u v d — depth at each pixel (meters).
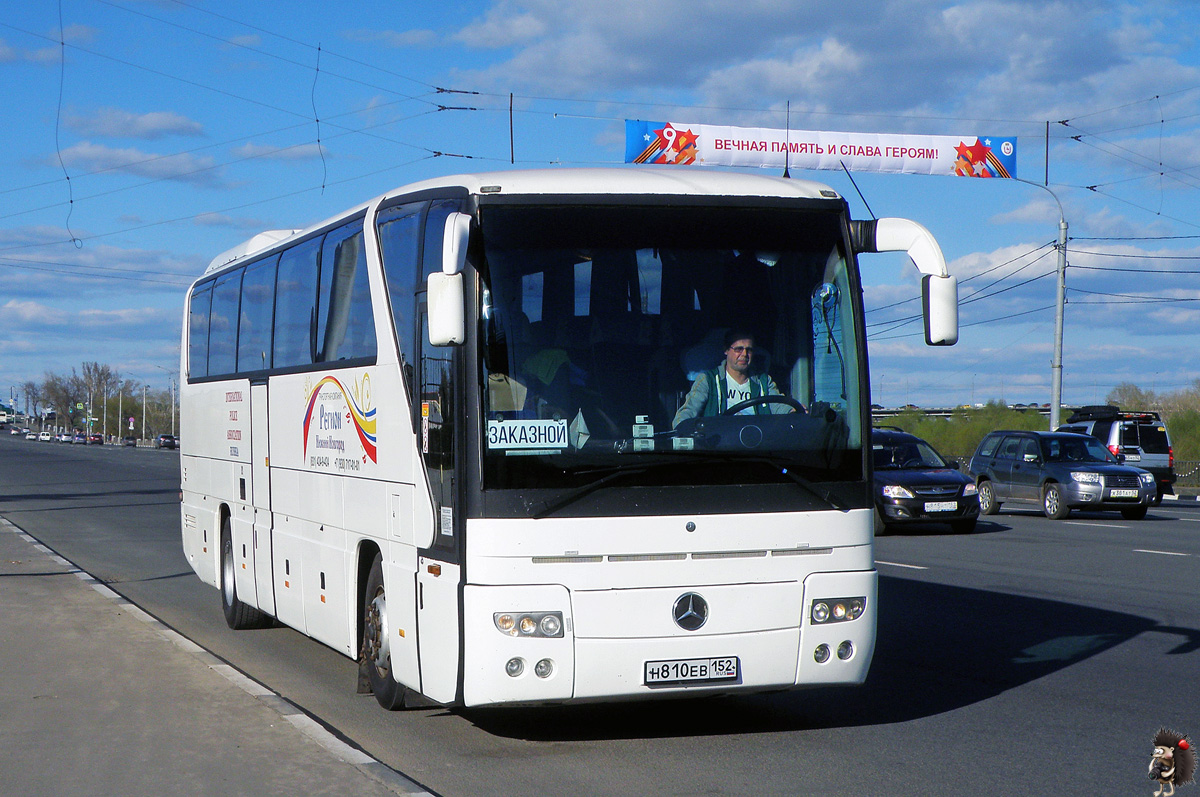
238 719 7.34
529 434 6.55
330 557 8.95
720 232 7.00
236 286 11.99
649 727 7.62
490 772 6.59
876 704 8.25
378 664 8.10
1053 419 37.75
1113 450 33.47
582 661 6.50
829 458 6.95
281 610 10.25
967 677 9.12
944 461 23.27
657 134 37.97
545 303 6.70
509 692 6.46
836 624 6.89
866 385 7.12
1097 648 10.26
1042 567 16.20
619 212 6.89
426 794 5.80
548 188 6.86
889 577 15.15
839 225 7.22
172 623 12.35
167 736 6.94
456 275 6.44
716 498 6.70
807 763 6.72
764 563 6.77
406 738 7.39
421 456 7.18
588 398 6.64
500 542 6.46
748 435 6.80
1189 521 25.34
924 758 6.81
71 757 6.52
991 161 39.41
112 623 11.12
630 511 6.58
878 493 21.84
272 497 10.49
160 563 17.80
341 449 8.71
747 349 6.89
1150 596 13.35
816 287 7.09
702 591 6.66
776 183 7.29
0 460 72.00
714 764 6.72
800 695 8.57
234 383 11.84
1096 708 8.05
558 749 7.09
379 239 8.12
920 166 39.12
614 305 6.78
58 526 24.50
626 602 6.55
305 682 9.23
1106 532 22.22
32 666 9.05
